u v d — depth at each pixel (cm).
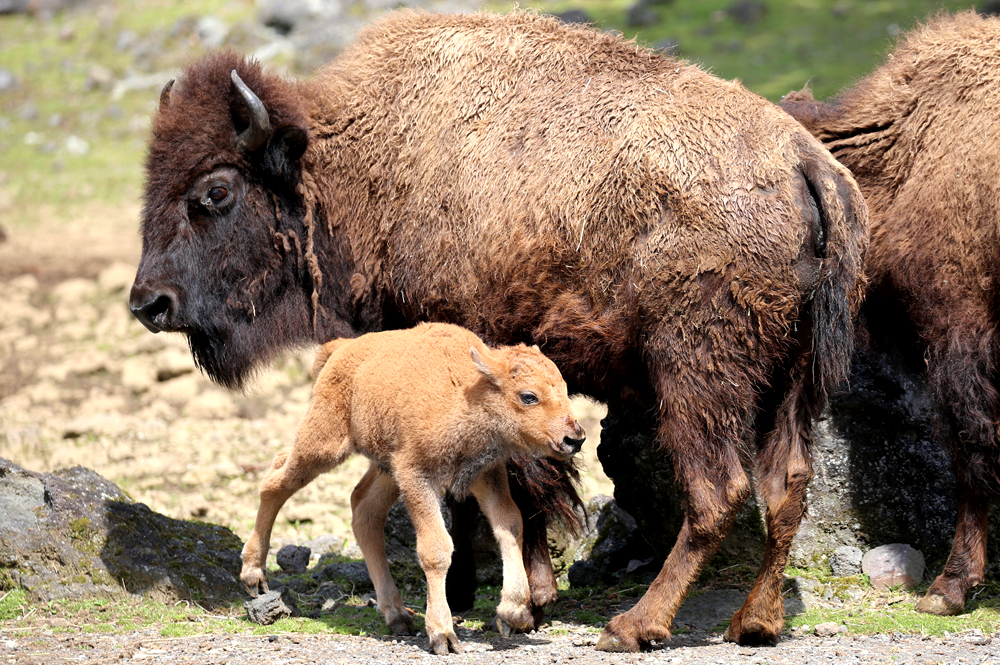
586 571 2556
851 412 2517
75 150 8156
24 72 9619
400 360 1977
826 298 1983
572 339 2105
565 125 2152
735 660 1834
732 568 2420
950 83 2345
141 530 2328
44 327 4909
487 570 2561
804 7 9219
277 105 2341
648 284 2006
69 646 1900
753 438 2061
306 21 9356
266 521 2173
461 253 2216
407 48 2397
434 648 1880
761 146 2022
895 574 2366
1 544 2177
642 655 1895
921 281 2308
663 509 2462
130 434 3731
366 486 2123
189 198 2348
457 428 1897
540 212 2112
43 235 6388
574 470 2192
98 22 10488
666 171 2016
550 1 9919
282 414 3941
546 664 1811
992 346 2233
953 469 2300
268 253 2397
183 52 9550
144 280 2342
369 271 2372
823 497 2500
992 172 2205
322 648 1922
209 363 2452
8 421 3878
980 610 2223
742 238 1959
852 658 1850
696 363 1981
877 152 2447
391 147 2336
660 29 8975
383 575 2083
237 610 2219
